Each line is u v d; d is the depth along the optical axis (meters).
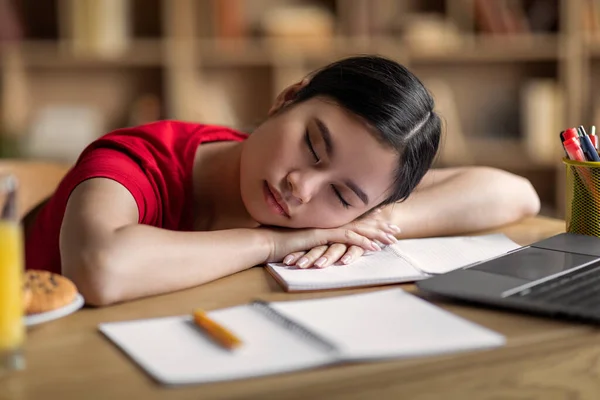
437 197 1.30
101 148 1.16
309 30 3.20
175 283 0.92
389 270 1.00
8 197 0.65
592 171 1.10
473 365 0.71
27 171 1.47
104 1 2.99
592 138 1.19
